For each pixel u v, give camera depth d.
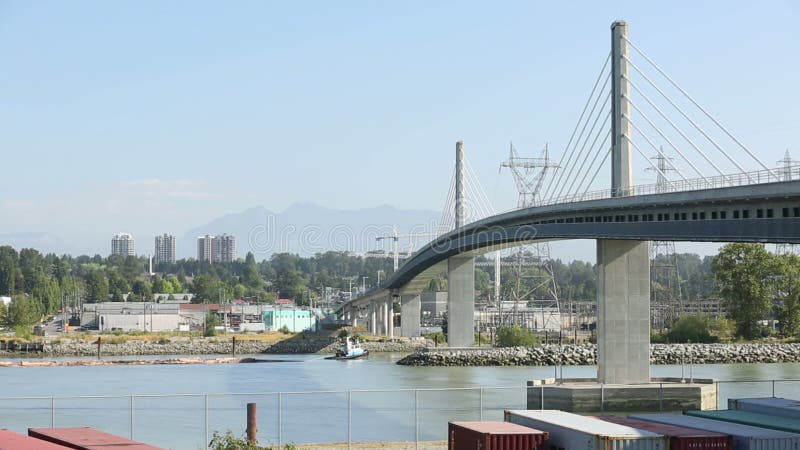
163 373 178.38
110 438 55.16
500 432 59.66
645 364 121.62
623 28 129.12
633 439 56.69
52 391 139.25
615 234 117.38
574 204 128.62
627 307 122.12
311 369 188.38
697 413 71.06
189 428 93.62
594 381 122.38
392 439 86.62
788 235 85.12
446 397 124.62
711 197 94.19
